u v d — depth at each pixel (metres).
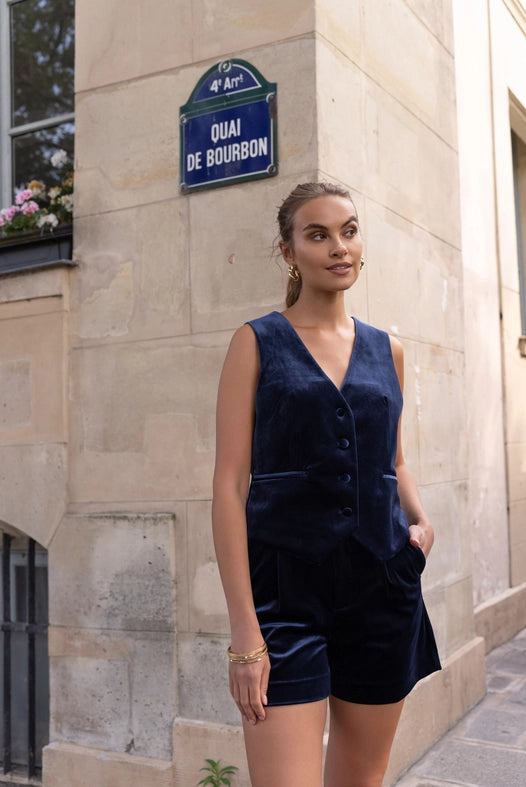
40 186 3.58
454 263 4.04
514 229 5.91
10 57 4.17
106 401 3.05
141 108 3.05
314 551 1.56
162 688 2.85
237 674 1.49
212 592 2.80
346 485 1.57
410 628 1.66
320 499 1.57
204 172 2.89
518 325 5.87
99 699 2.97
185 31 2.97
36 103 4.08
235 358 1.61
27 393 3.20
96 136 3.13
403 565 1.65
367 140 3.14
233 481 1.57
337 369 1.64
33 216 3.34
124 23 3.10
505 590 5.33
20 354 3.22
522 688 4.11
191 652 2.83
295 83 2.76
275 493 1.57
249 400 1.60
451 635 3.72
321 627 1.59
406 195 3.51
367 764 1.71
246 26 2.86
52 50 4.05
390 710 1.67
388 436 1.65
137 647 2.90
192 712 2.82
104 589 2.98
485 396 5.19
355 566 1.59
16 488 3.19
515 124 6.36
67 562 3.06
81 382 3.10
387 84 3.36
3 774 3.38
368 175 3.13
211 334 2.86
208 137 2.90
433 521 3.60
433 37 3.92
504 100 5.81
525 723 3.58
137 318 3.01
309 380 1.58
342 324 1.72
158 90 3.02
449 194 4.03
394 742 2.99
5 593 3.44
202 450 2.85
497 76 5.67
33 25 4.11
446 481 3.78
